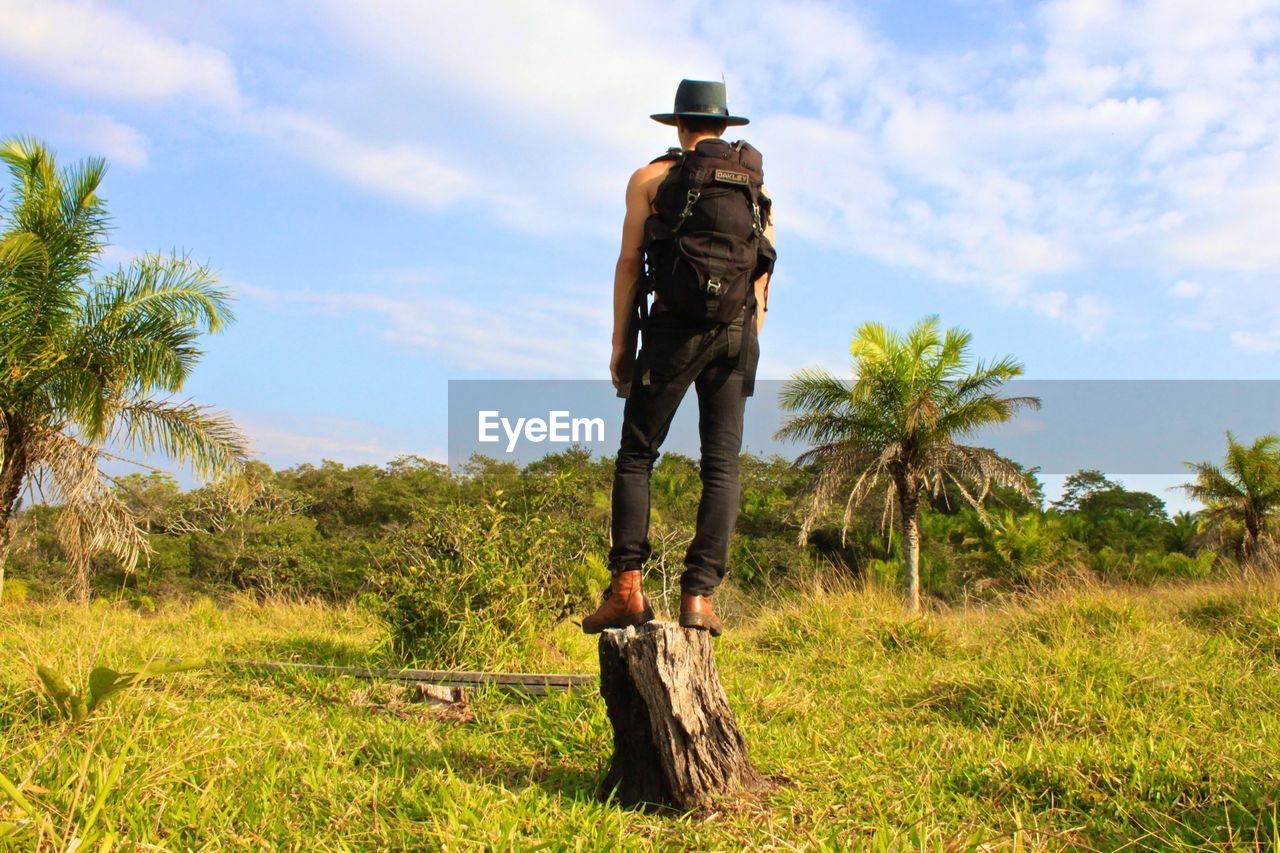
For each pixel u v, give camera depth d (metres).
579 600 7.23
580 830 2.77
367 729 4.14
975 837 2.69
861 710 5.32
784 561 28.58
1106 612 7.89
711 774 3.18
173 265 12.01
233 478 13.07
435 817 2.73
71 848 2.04
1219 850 2.78
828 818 3.09
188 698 4.49
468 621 6.18
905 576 21.56
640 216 3.04
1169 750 3.85
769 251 3.05
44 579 24.09
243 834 2.59
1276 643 7.09
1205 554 28.66
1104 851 2.91
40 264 10.88
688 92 3.12
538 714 4.35
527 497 7.59
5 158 11.05
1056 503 62.81
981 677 5.46
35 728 3.38
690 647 3.24
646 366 3.07
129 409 12.35
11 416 11.56
